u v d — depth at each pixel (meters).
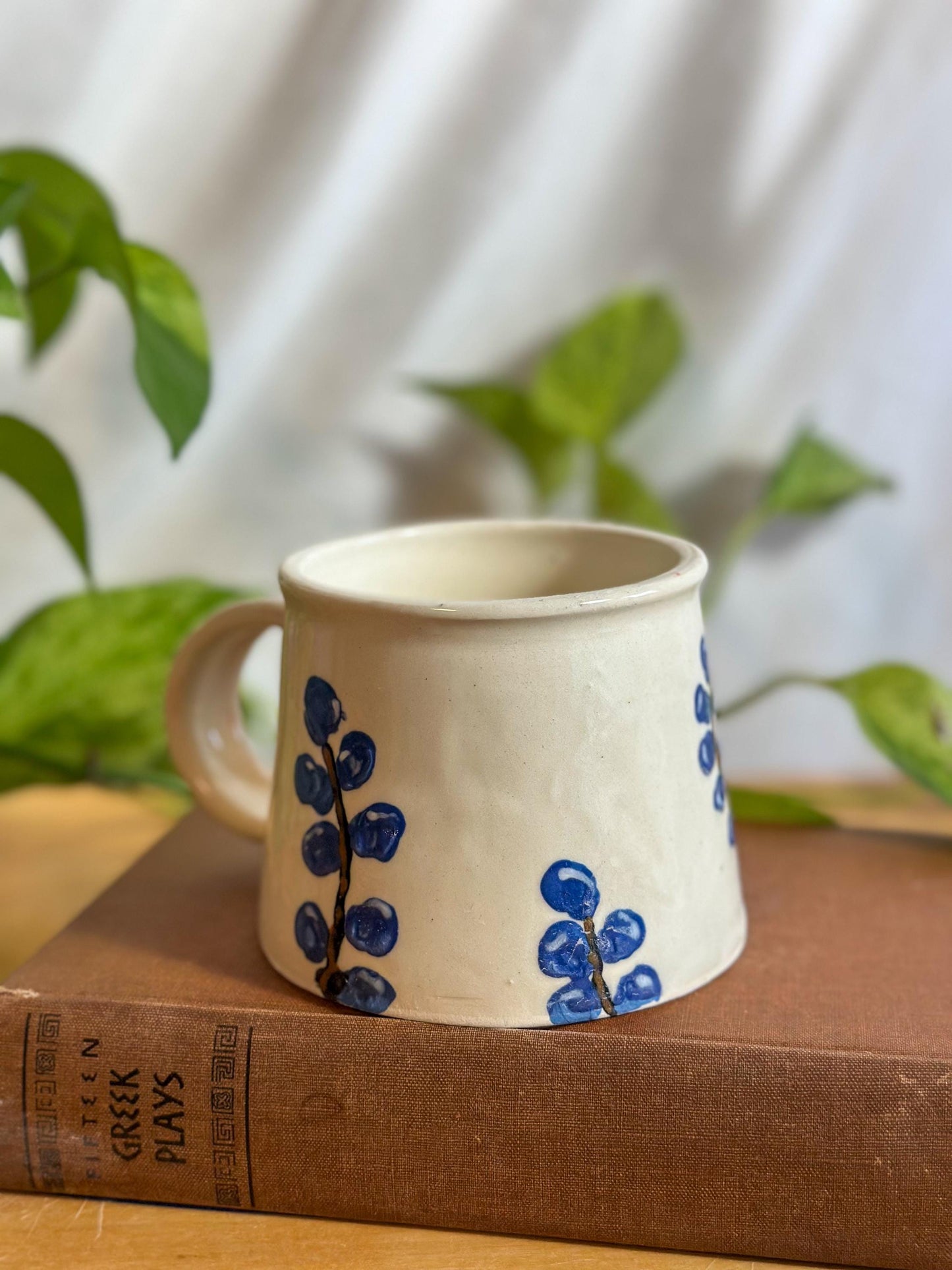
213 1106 0.33
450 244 0.55
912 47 0.53
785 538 0.58
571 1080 0.32
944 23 0.53
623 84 0.54
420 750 0.31
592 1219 0.32
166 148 0.54
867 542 0.59
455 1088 0.32
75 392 0.56
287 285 0.55
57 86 0.53
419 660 0.31
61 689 0.47
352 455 0.57
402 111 0.54
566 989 0.32
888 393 0.57
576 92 0.54
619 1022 0.32
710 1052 0.31
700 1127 0.31
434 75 0.53
